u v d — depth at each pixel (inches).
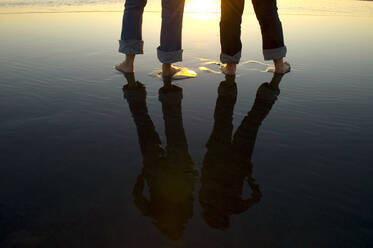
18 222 31.7
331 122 57.5
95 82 79.4
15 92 70.1
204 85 79.4
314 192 37.3
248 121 58.2
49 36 132.0
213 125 56.4
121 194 36.4
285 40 132.0
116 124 55.7
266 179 39.9
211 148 48.0
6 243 28.9
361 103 67.2
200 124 56.8
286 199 35.9
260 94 73.0
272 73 90.4
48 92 71.0
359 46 122.5
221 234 30.4
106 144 48.4
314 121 58.0
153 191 37.1
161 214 33.1
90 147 47.3
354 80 83.5
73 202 34.8
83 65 93.9
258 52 113.7
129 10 83.3
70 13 189.2
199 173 41.2
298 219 32.7
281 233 30.7
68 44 119.6
